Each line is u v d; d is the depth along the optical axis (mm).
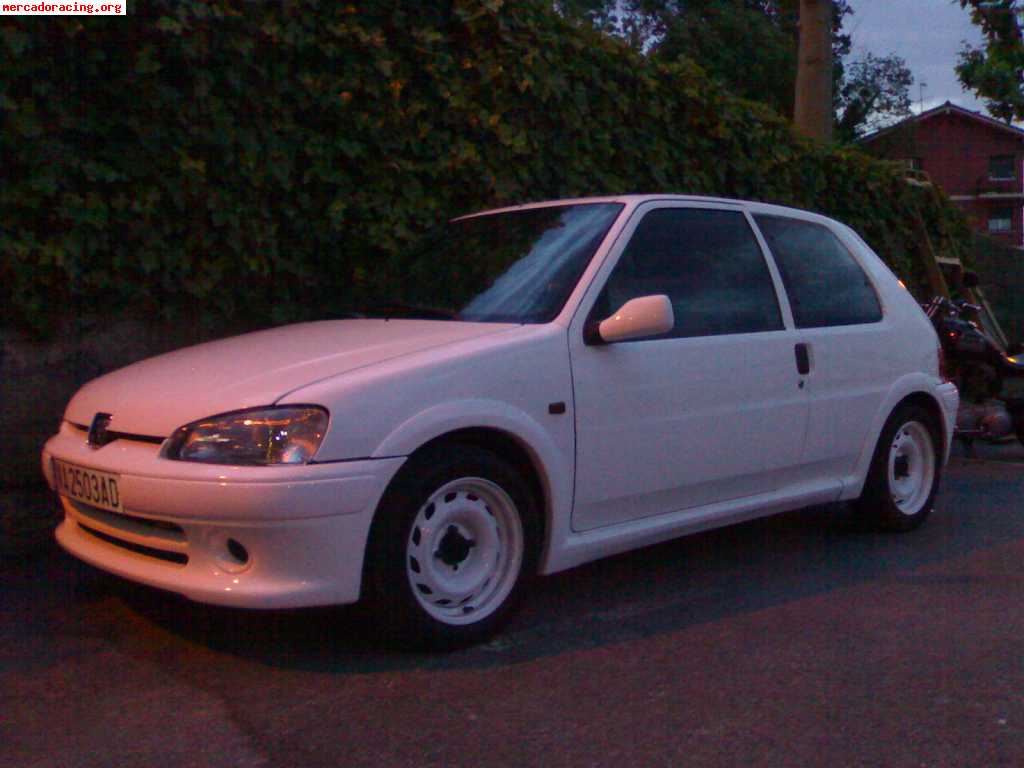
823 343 5633
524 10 7320
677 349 4934
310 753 3512
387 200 6797
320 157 6551
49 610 4859
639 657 4348
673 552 5957
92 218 5734
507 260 5082
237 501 3773
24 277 5672
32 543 5805
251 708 3846
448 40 7055
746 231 5566
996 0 13141
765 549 6031
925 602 5090
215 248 6246
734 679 4129
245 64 6113
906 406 6273
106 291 6004
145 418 4129
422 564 4164
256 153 6234
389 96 6773
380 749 3537
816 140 10359
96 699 3936
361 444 3924
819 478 5766
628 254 4953
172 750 3539
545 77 7297
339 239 6723
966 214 12781
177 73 5961
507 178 7270
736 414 5172
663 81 8297
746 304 5371
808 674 4184
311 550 3852
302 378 4023
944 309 9336
